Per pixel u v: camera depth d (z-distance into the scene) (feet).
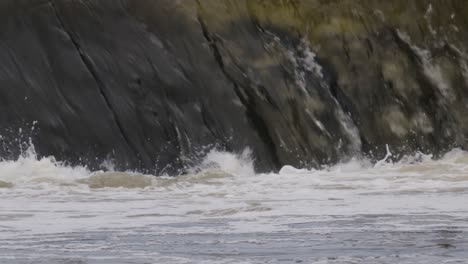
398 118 269.85
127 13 250.78
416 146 268.00
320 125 258.16
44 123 233.35
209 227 101.24
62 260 76.84
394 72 276.41
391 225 100.89
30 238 93.20
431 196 142.92
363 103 268.21
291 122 254.27
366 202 133.18
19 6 242.17
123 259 77.10
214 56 254.68
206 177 199.41
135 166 236.63
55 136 232.73
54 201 145.89
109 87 242.58
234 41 259.39
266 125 249.96
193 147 242.37
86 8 246.88
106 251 82.48
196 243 87.30
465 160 232.73
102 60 244.42
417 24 286.46
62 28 243.81
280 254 79.00
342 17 276.00
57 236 94.63
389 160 262.88
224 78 252.42
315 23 272.72
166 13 254.47
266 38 264.52
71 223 108.68
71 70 240.94
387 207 123.95
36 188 172.55
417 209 120.47
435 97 278.26
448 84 282.36
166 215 117.70
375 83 272.31
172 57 250.78
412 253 77.92
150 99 244.63
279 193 156.35
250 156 244.42
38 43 240.73
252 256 78.02
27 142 229.86
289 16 270.46
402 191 153.99
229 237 91.66
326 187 167.84
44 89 237.25
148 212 122.72
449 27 290.76
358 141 261.65
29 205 137.69
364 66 273.13
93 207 132.87
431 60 283.79
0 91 233.55
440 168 203.92
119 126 239.30
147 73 246.68
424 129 271.69
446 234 91.86
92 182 181.16
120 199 148.66
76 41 244.01
